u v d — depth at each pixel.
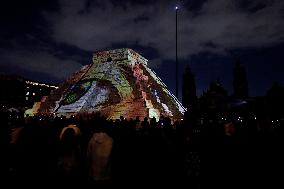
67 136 7.27
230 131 12.70
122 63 70.81
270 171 11.45
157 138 11.70
